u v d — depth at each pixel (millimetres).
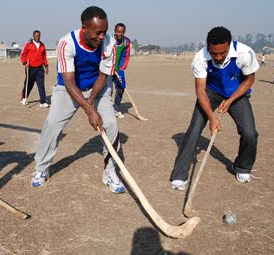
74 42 3854
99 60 4059
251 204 4164
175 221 3756
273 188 4609
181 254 3230
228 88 4453
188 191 4453
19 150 5859
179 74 25453
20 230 3525
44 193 4305
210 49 3992
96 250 3252
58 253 3199
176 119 8609
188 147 4418
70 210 3920
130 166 5258
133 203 4113
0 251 3205
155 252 3246
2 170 4969
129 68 34000
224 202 4191
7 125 7625
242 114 4484
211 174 5000
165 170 5129
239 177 4762
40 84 9727
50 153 4402
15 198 4168
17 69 29125
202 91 4293
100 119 3934
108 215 3836
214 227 3664
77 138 6586
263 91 15227
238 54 4152
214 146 6301
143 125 7863
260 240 3469
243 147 4570
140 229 3588
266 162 5543
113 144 4273
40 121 8047
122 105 10602
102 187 4500
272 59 74250
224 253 3258
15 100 11125
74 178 4738
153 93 13852
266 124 8250
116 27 7844
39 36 9656
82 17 3697
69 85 3912
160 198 4254
